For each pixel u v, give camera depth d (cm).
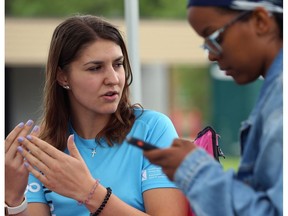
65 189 251
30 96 1908
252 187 194
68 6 2384
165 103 2345
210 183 186
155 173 273
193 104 3219
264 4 191
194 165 189
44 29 1669
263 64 195
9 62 1656
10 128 1745
